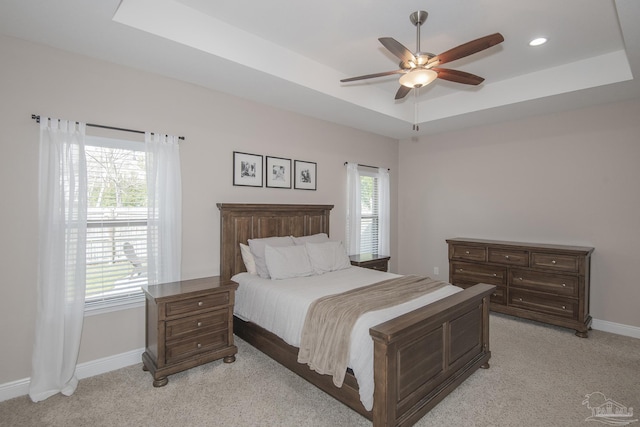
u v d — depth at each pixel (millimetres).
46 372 2371
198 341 2717
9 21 2160
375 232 5441
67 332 2473
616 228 3695
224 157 3514
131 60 2727
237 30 2752
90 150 2723
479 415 2178
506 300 4035
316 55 3248
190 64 2795
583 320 3482
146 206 3002
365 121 4574
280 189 4039
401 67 2318
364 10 2480
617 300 3686
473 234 4863
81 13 2074
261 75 3020
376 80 3836
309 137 4359
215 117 3430
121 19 2174
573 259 3543
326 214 4402
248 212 3648
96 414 2182
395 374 1905
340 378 2029
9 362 2367
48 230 2377
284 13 2533
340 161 4770
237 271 3541
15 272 2383
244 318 3174
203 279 3164
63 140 2473
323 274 3516
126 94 2846
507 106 3854
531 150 4297
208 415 2178
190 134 3248
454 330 2426
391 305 2346
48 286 2373
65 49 2541
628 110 3619
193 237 3291
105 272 2791
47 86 2480
